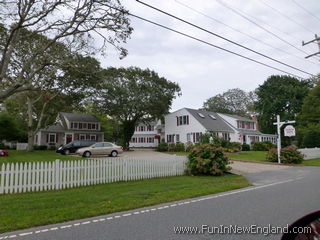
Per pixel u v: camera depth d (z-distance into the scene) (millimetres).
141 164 11961
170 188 9297
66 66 15438
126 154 30672
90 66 18438
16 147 37094
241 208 6391
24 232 4793
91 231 4793
